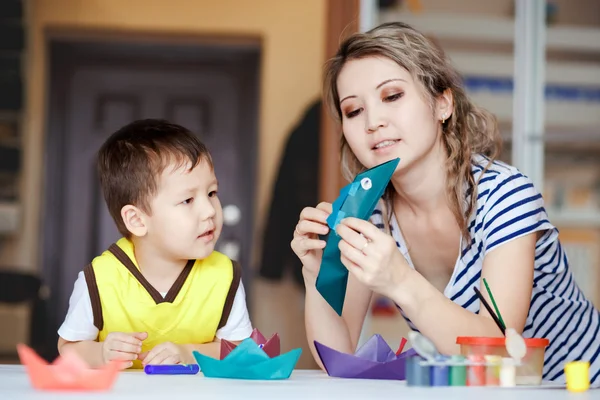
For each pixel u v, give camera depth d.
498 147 1.44
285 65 4.70
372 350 1.17
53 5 4.61
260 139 4.66
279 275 4.37
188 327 1.41
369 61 1.26
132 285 1.39
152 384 0.95
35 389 0.88
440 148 1.32
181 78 4.68
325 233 1.26
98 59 4.65
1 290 3.65
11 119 4.55
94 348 1.33
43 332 3.74
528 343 0.99
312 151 4.38
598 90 3.40
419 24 3.35
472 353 0.99
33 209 4.57
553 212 3.36
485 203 1.28
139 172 1.38
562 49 3.40
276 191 4.39
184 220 1.38
